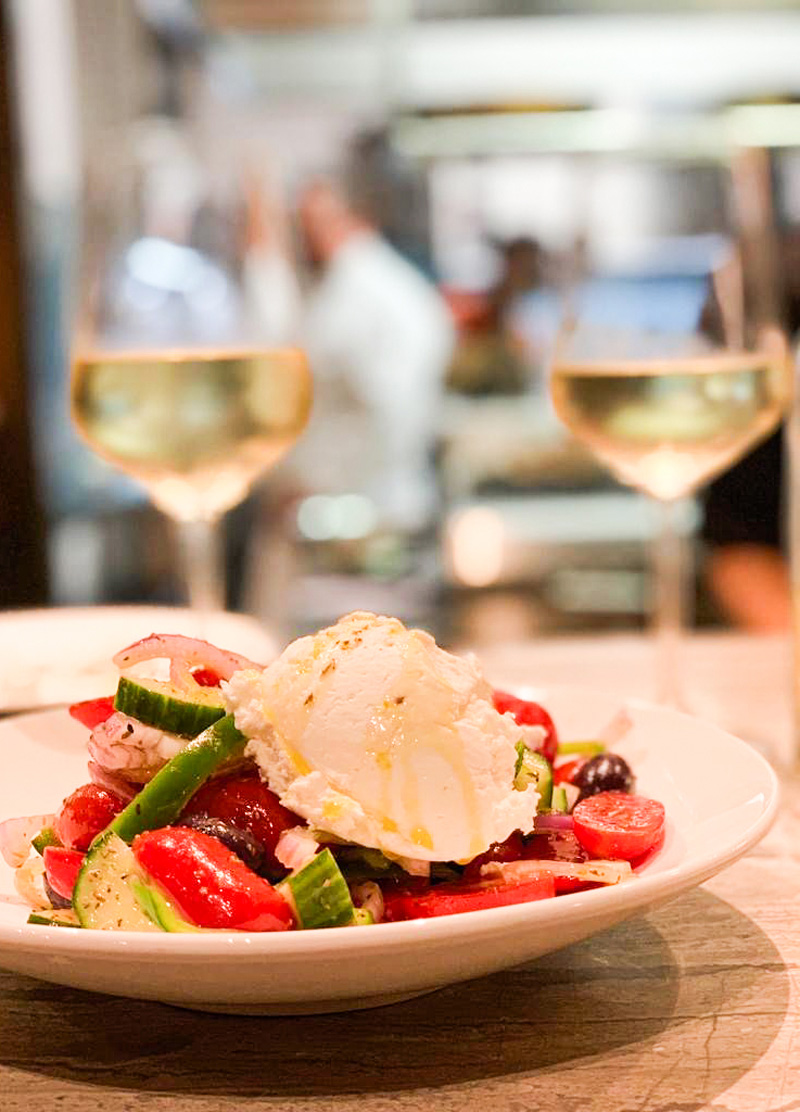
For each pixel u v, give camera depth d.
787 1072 0.53
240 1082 0.53
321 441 2.83
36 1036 0.56
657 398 0.79
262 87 3.00
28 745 0.67
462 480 2.46
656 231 0.93
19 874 0.59
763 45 2.67
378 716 0.56
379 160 3.28
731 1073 0.53
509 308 2.71
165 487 0.84
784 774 0.76
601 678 0.94
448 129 2.66
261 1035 0.55
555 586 2.19
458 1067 0.53
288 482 2.68
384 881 0.56
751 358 0.81
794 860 0.67
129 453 0.82
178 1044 0.55
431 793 0.55
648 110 2.72
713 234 0.82
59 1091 0.53
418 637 0.58
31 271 1.66
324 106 3.16
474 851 0.55
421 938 0.50
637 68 2.72
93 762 0.59
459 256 3.25
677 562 0.84
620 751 0.67
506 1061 0.53
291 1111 0.51
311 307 2.88
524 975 0.58
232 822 0.57
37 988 0.59
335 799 0.55
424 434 2.78
